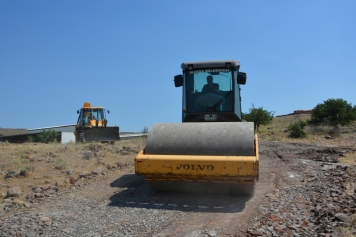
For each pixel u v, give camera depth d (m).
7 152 13.58
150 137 8.18
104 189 9.16
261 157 14.55
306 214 6.87
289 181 9.83
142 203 7.86
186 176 7.54
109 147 15.52
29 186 9.28
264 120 33.97
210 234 5.97
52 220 6.75
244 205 7.57
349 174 10.66
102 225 6.47
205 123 8.28
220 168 7.34
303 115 57.16
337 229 5.80
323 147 18.41
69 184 9.65
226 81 10.00
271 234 5.88
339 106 37.69
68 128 41.78
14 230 6.23
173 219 6.78
